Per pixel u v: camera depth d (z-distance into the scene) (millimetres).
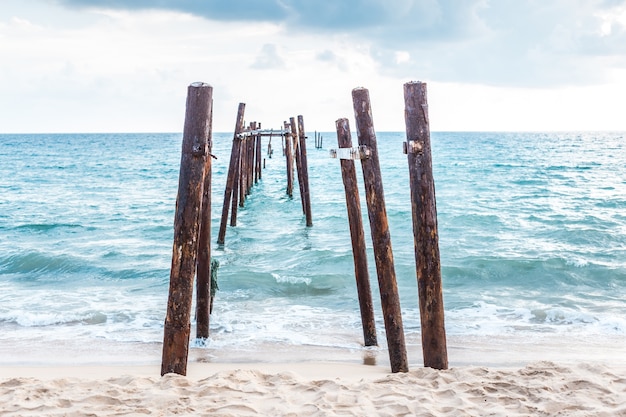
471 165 44594
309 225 18656
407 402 4617
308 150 73000
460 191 28391
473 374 5277
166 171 45250
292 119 20531
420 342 7590
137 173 43500
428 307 5465
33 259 13516
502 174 37188
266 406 4602
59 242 16578
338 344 7562
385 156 61062
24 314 9062
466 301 9984
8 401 4707
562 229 16766
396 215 20188
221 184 35938
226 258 14102
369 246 15445
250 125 26625
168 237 17500
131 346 7555
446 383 5078
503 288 11016
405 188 30359
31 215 22359
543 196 25906
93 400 4719
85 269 12883
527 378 5156
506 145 87250
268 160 59406
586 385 4953
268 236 17203
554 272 11914
